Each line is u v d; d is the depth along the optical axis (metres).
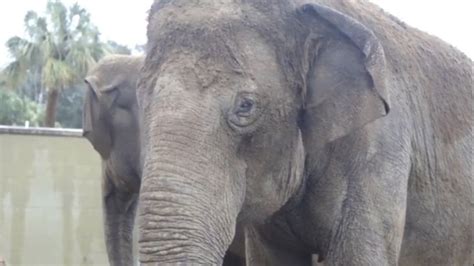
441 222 5.99
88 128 10.63
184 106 4.36
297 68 4.87
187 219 4.20
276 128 4.79
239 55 4.58
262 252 6.09
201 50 4.52
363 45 4.71
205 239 4.26
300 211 5.52
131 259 11.02
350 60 4.82
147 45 4.71
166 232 4.16
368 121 4.77
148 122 4.43
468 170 6.10
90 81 10.61
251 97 4.57
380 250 5.23
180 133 4.31
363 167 5.27
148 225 4.18
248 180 4.80
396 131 5.42
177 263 4.14
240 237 7.75
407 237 5.91
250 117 4.60
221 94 4.48
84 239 19.80
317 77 4.89
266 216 5.05
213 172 4.39
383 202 5.26
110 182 10.87
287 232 5.76
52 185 19.75
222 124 4.49
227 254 8.63
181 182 4.23
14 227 19.55
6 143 19.55
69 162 19.81
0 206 19.50
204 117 4.38
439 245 6.05
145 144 4.45
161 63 4.54
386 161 5.31
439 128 5.93
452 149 6.01
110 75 10.70
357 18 5.68
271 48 4.73
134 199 10.95
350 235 5.25
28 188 19.64
